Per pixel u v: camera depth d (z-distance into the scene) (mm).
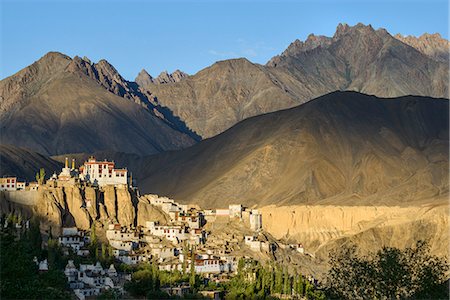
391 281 180125
